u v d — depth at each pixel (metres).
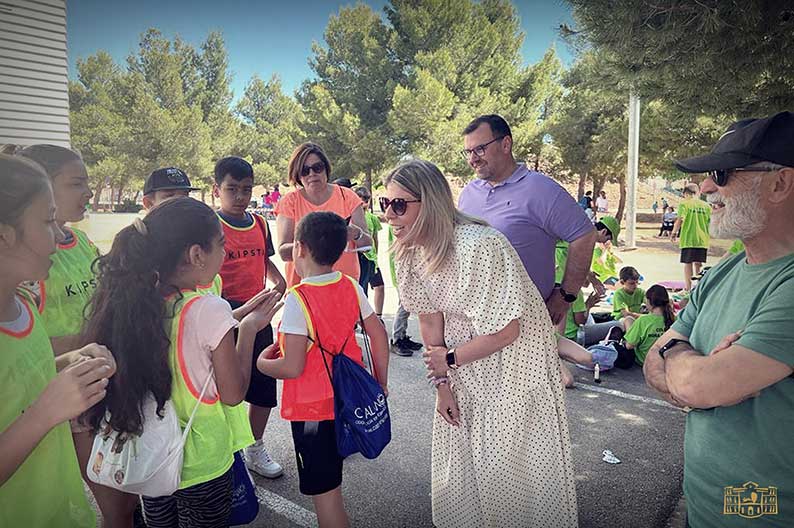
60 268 2.30
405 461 3.58
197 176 35.47
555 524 2.26
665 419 4.16
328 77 30.48
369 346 2.52
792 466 1.33
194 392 1.91
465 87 26.80
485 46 26.72
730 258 1.67
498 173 3.18
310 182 3.81
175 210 1.89
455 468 2.38
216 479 2.01
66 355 1.66
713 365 1.39
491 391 2.26
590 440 3.81
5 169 1.30
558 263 5.22
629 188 15.92
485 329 2.11
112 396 1.77
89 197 2.40
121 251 1.84
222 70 39.31
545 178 3.10
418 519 2.94
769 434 1.36
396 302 8.95
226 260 3.29
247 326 2.16
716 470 1.46
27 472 1.38
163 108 35.47
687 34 4.61
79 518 1.57
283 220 3.87
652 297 5.31
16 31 9.01
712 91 5.44
